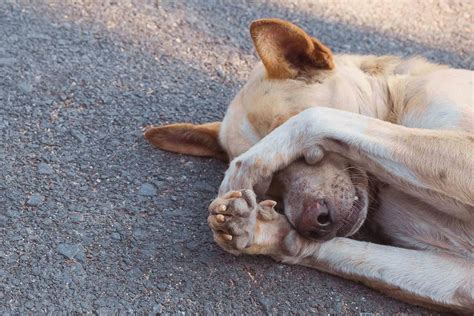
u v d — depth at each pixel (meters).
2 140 3.60
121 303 2.88
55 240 3.11
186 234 3.20
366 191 3.16
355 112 3.34
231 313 2.91
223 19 4.82
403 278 3.04
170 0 4.89
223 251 3.11
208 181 3.53
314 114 3.05
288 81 3.32
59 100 3.91
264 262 3.09
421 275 3.04
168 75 4.25
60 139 3.66
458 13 5.31
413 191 3.03
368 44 4.86
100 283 2.95
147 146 3.70
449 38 5.06
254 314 2.92
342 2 5.20
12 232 3.12
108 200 3.34
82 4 4.69
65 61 4.20
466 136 3.02
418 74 3.48
